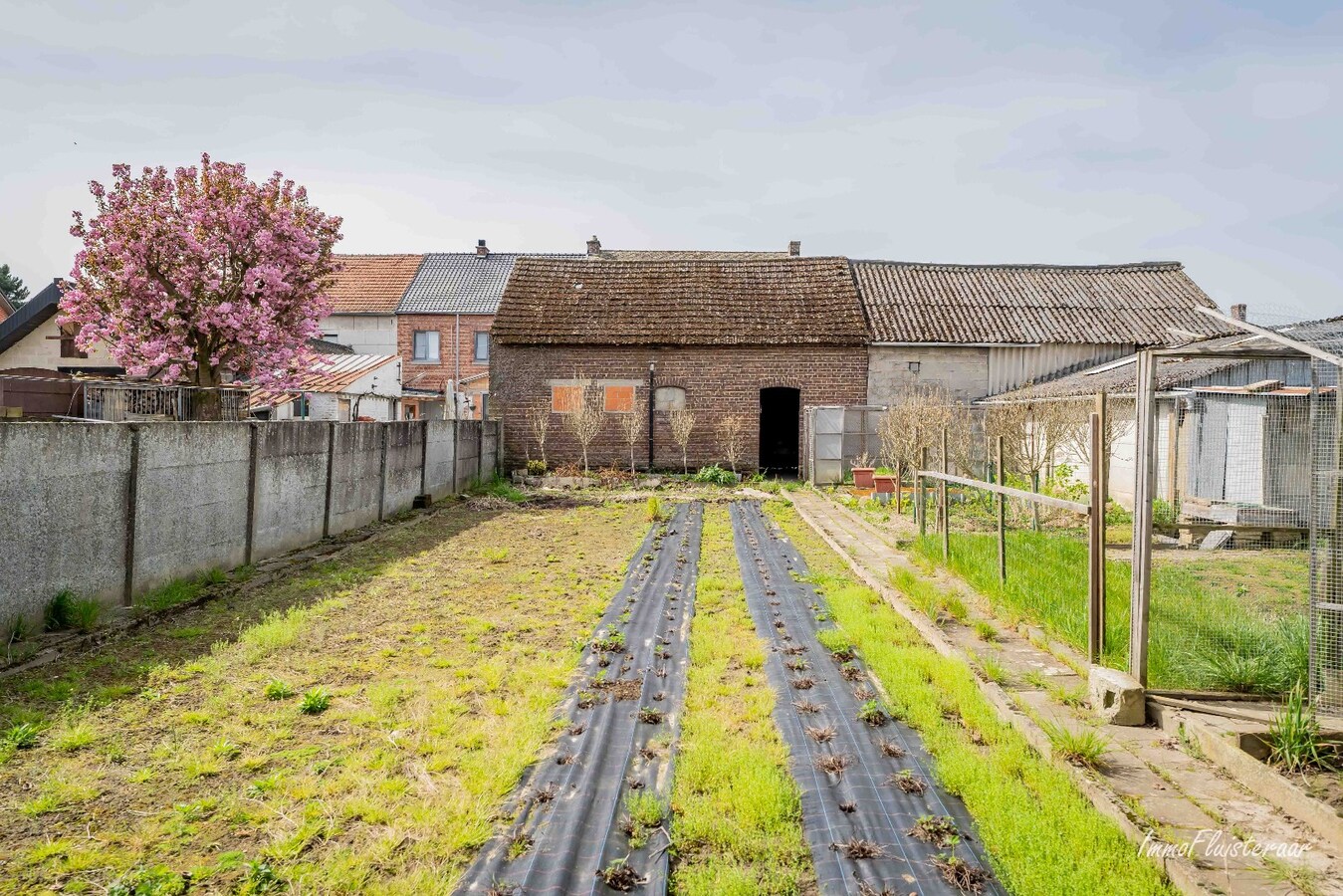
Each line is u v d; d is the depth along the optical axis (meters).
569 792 3.85
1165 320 21.97
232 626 6.81
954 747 4.34
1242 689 4.88
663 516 14.33
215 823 3.58
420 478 15.19
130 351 15.02
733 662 6.00
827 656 6.07
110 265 14.93
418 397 22.62
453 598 7.94
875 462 20.03
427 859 3.29
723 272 23.62
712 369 21.09
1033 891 3.02
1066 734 4.11
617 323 21.48
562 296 22.47
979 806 3.64
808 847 3.41
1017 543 9.87
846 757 4.28
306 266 16.75
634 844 3.44
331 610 7.38
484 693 5.27
